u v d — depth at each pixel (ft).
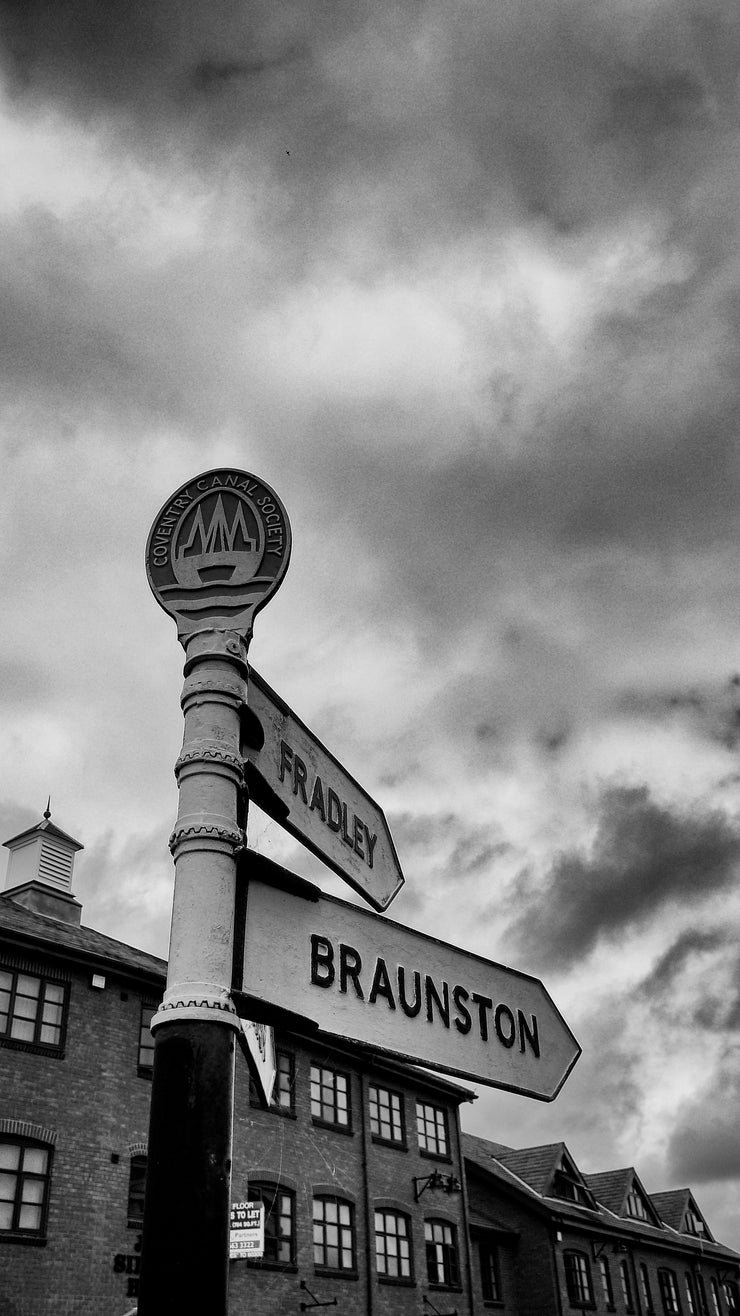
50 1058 57.77
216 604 9.30
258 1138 69.92
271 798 8.98
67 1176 55.62
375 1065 84.43
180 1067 7.32
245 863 8.38
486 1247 100.89
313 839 9.36
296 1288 67.97
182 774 8.50
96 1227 55.47
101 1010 61.46
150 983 64.34
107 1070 59.98
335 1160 76.28
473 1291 94.63
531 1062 10.48
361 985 9.03
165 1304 6.55
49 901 71.20
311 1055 78.33
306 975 8.54
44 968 60.18
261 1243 62.13
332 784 10.12
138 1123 60.08
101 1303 53.93
